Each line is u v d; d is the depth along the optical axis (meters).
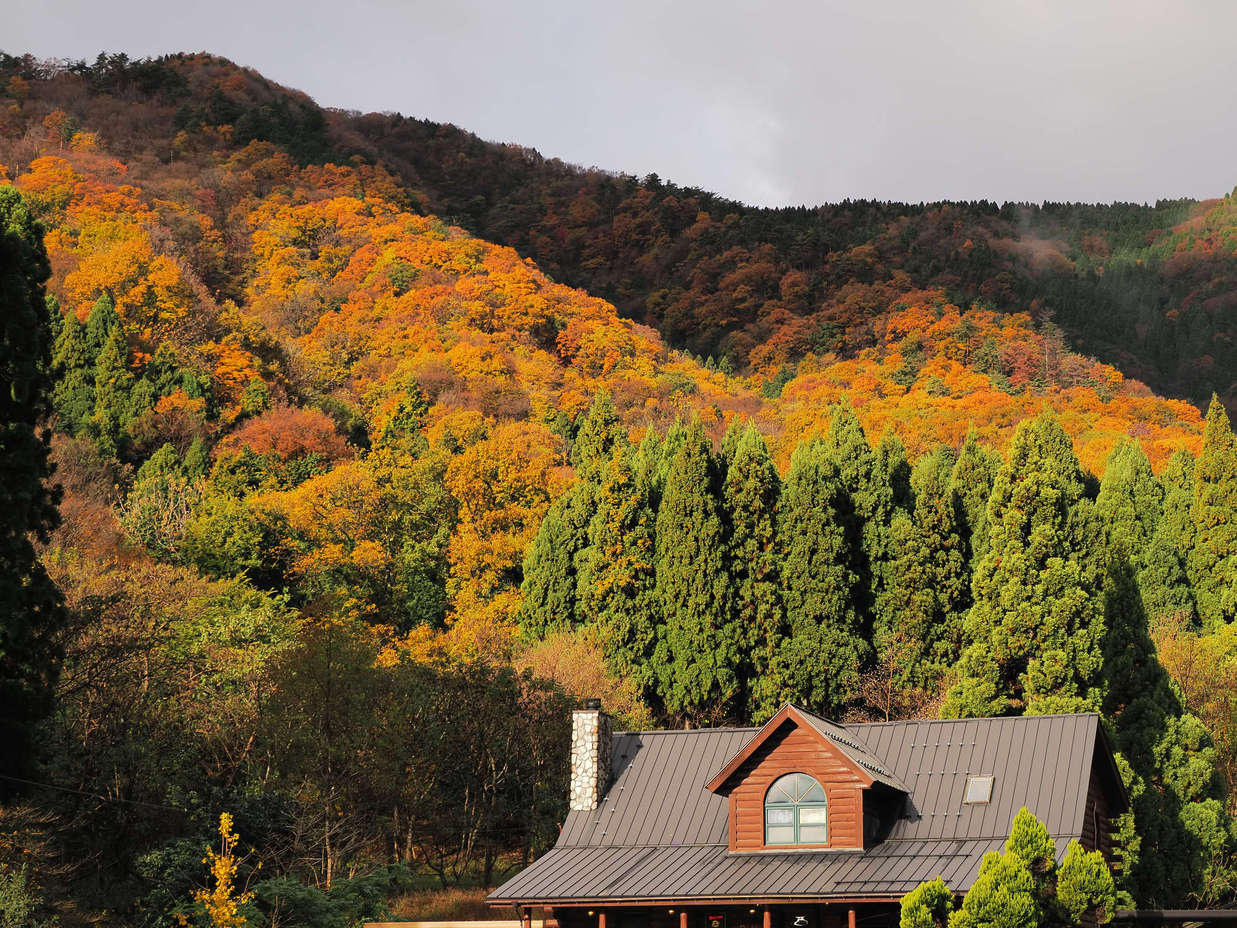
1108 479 70.69
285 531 77.12
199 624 53.22
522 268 168.62
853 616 60.09
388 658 56.09
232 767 43.91
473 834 46.75
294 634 55.06
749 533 61.81
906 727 33.91
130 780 39.19
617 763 35.38
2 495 33.44
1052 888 26.94
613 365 155.00
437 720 46.56
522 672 51.22
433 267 166.00
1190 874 39.50
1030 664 46.66
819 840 30.91
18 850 33.62
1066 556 49.28
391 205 193.25
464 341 141.62
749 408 151.50
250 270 168.88
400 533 80.25
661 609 62.09
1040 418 71.50
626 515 63.56
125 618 44.38
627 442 83.81
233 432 102.88
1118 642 45.12
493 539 75.00
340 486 81.62
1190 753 42.91
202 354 114.56
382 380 133.00
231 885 30.67
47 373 35.81
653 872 31.22
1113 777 33.78
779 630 60.09
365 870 42.75
